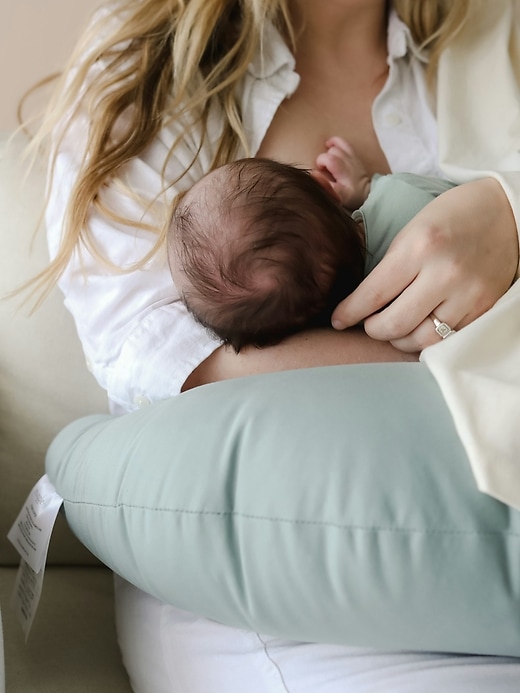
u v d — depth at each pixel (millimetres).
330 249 730
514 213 704
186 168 922
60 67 1252
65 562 979
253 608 524
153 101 944
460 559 461
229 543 517
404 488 475
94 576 971
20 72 1308
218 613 558
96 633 847
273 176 750
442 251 670
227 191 757
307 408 530
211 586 534
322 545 482
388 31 1091
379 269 688
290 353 741
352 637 517
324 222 733
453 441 490
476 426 482
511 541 461
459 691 493
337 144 981
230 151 949
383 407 516
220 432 547
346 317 715
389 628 495
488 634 481
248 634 604
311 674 555
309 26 1049
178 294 827
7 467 969
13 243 988
